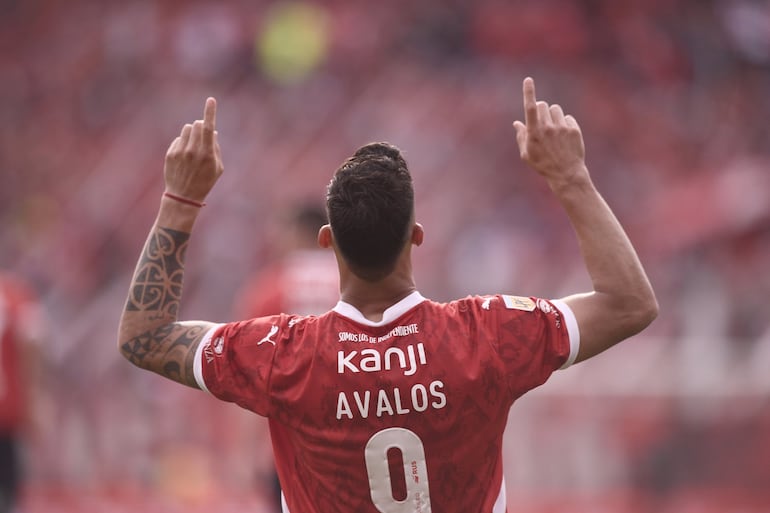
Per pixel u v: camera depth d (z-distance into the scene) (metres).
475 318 9.45
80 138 70.75
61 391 39.41
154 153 66.75
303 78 70.06
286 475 9.70
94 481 38.53
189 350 9.57
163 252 9.84
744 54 70.12
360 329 9.43
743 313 40.22
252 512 36.00
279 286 19.11
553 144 9.76
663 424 34.00
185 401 38.12
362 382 9.23
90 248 59.75
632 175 59.75
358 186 9.40
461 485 9.27
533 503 34.44
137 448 38.56
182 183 9.92
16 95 75.00
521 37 70.06
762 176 47.53
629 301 9.45
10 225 63.50
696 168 59.97
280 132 66.19
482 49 70.56
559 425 34.62
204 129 9.86
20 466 23.20
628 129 64.06
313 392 9.27
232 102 69.31
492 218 56.22
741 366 33.72
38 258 58.00
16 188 68.44
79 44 77.00
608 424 34.38
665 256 47.53
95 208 63.06
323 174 63.31
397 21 72.25
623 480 34.16
